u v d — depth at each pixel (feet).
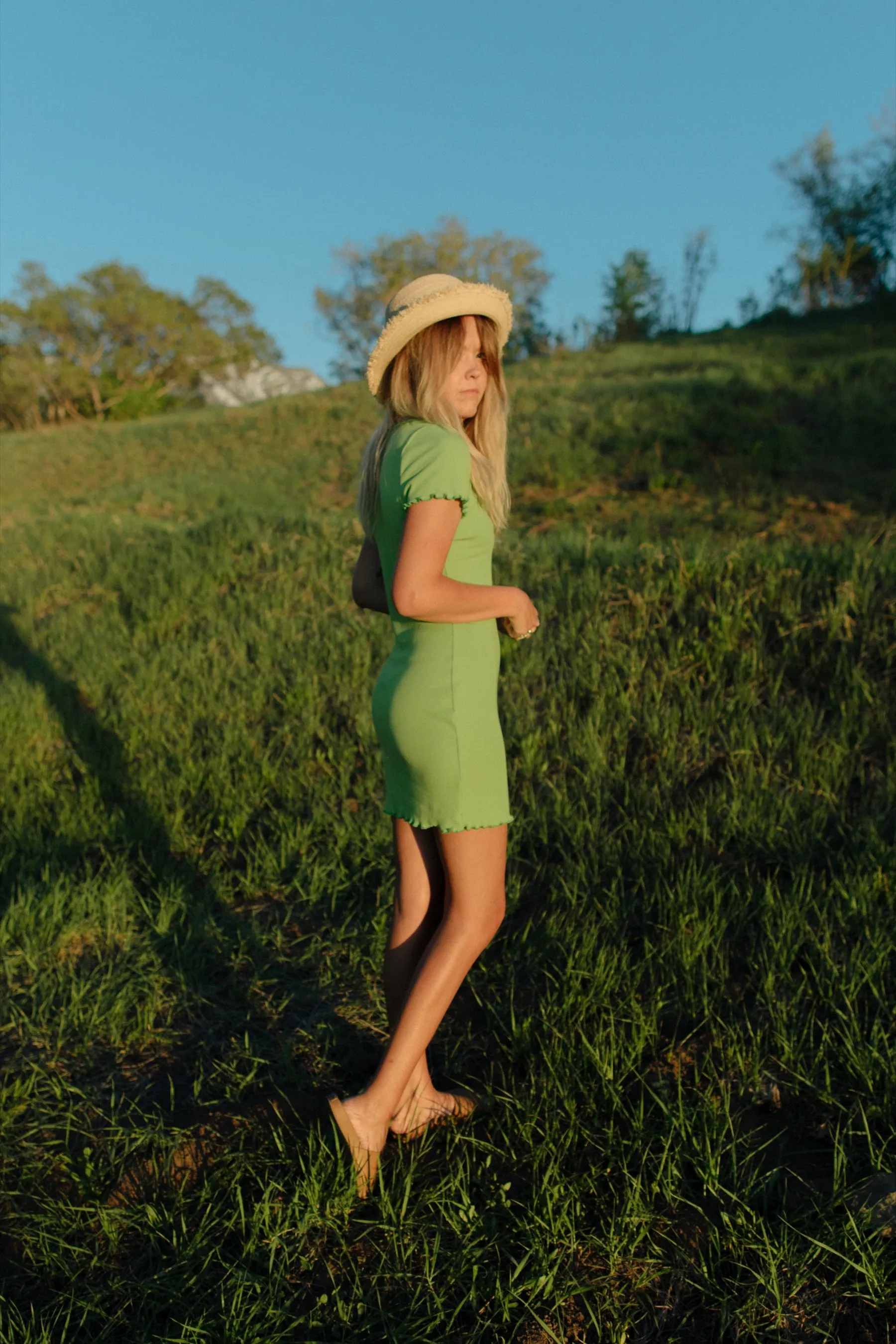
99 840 12.65
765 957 8.37
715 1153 6.24
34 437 86.02
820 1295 5.35
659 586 18.17
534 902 10.24
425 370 6.11
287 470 51.01
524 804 12.22
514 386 63.82
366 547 7.00
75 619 23.94
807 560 18.07
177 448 63.77
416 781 6.28
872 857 9.71
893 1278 5.31
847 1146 6.42
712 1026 7.67
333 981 9.14
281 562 24.95
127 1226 6.18
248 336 170.91
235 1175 6.49
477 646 6.22
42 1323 5.37
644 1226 5.77
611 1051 7.29
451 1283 5.62
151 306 155.63
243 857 12.03
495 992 8.71
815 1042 7.45
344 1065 7.93
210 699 17.12
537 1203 5.98
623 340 132.67
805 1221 5.73
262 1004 8.89
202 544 28.27
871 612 15.35
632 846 10.85
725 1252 5.67
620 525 31.60
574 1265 5.69
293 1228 6.05
